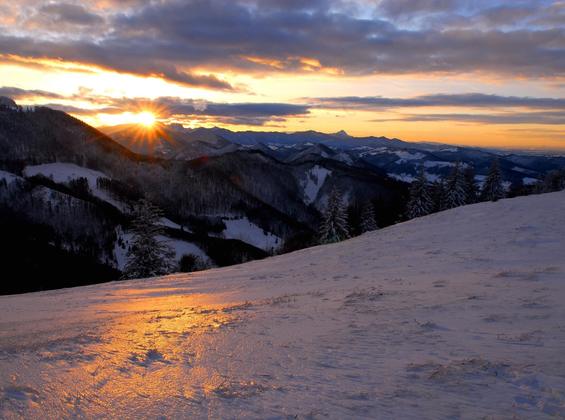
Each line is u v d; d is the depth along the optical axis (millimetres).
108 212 146000
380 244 25391
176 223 158250
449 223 28422
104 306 14328
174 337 7512
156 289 19344
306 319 8648
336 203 49938
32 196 135750
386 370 4922
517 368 4410
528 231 20188
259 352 6160
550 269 11516
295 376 4891
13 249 101188
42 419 3641
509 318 6930
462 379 4305
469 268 14219
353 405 3834
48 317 11805
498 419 3311
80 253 112188
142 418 3676
